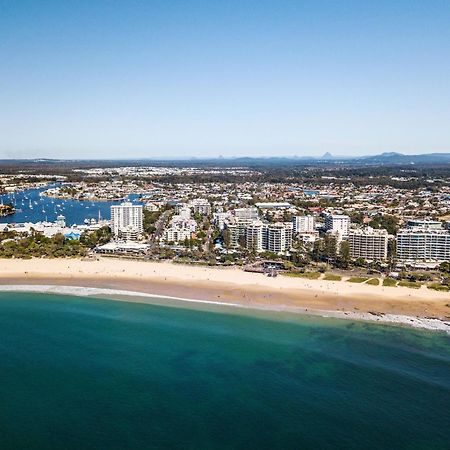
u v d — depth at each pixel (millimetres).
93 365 186500
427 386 171125
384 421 150875
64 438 141125
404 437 143375
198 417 151875
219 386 170625
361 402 161125
